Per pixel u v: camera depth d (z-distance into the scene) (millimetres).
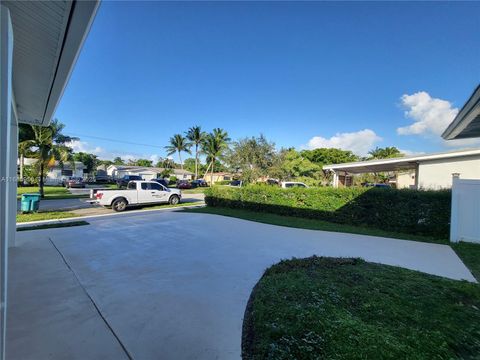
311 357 2141
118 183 29156
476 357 2244
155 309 3137
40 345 2412
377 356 2127
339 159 42969
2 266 1828
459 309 3000
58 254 5234
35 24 2514
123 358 2273
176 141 45719
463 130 6008
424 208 7777
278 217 10711
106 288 3701
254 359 2240
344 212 9414
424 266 4902
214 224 9047
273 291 3410
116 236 6977
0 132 1814
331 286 3582
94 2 2197
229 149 22781
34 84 4043
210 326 2801
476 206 6789
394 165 15180
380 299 3209
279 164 21016
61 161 17938
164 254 5430
